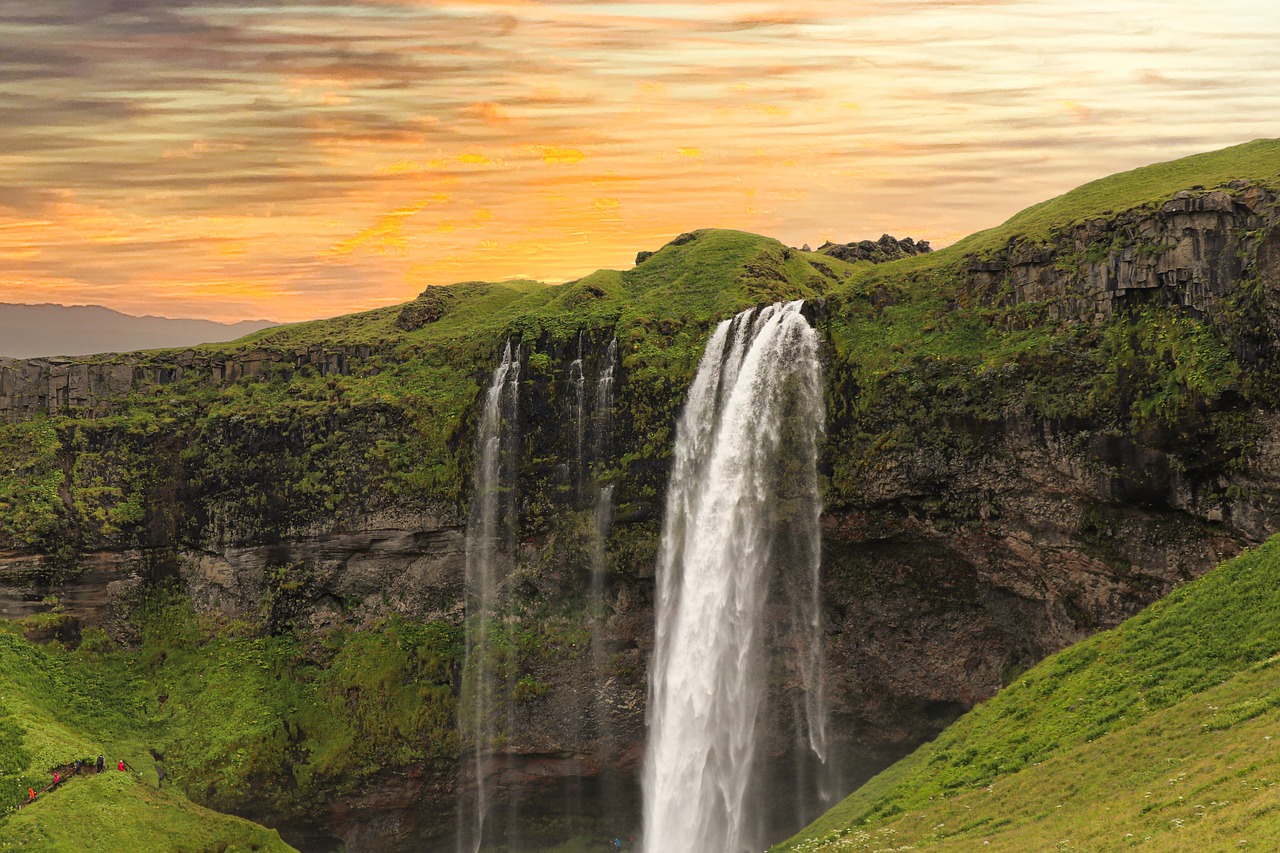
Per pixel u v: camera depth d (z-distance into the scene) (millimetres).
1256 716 59625
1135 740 64000
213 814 96750
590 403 112750
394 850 107938
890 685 102688
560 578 111688
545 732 109875
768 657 105188
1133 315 88438
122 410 126188
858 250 150875
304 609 117250
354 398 120812
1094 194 102188
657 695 108562
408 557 116500
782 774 106500
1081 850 53156
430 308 139625
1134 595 87812
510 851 111312
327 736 108875
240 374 128000
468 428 116312
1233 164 97812
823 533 101438
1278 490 79875
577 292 125500
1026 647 96938
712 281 125875
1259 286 80125
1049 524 91438
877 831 69125
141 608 120938
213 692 112750
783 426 103250
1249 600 71562
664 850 106875
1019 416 91438
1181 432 83938
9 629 115188
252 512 118938
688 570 107438
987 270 98562
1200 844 48188
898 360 98000
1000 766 70500
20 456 122250
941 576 98938
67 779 95438
